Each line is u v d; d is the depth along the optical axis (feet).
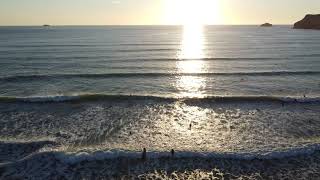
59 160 49.83
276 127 66.44
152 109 78.79
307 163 50.16
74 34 469.98
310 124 68.18
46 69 133.39
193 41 324.19
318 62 155.84
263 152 53.16
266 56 181.57
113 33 522.47
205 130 64.59
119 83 107.86
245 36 432.66
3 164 48.47
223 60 166.30
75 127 65.77
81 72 126.52
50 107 79.51
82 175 46.26
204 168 48.42
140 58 172.86
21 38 354.54
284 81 111.55
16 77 111.96
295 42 293.43
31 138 59.47
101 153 51.37
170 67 143.13
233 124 68.39
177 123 68.90
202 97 87.30
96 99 85.81
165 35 466.29
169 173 47.03
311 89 99.86
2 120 69.67
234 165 49.37
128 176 46.19
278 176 46.42
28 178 45.11
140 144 56.95
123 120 70.54
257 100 85.97
